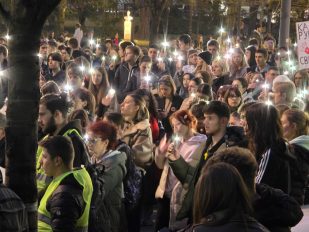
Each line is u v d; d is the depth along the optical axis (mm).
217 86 12516
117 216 6555
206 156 5715
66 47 16406
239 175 3568
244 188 3553
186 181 5867
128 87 12266
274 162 5098
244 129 5664
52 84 8875
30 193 4066
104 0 44656
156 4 25203
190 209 5723
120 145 6992
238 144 5438
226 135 5715
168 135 9070
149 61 11812
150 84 11922
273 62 15328
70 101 7578
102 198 5785
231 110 8852
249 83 11805
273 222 4344
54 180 5223
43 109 6250
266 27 40844
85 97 8672
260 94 10062
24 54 3943
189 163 6562
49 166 5262
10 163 4020
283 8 19359
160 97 10445
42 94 8859
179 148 6824
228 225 3494
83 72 11625
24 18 3908
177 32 50156
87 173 5355
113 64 13805
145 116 8070
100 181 5797
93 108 8742
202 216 3551
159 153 7238
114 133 6742
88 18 46781
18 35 3932
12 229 3943
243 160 4004
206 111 5742
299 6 38188
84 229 5242
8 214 3934
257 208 4320
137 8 31375
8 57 3998
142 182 7547
